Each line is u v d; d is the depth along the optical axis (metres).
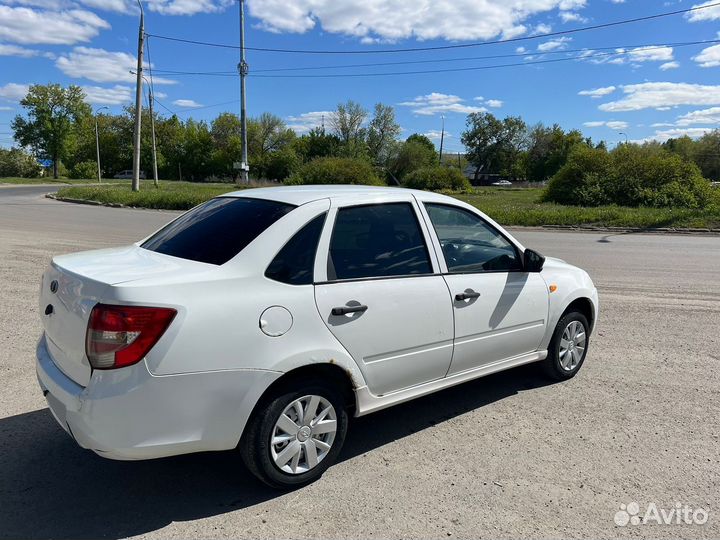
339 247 3.28
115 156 102.06
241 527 2.76
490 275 4.05
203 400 2.69
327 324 3.08
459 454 3.54
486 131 109.88
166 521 2.80
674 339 6.11
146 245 3.59
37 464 3.32
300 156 90.94
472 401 4.40
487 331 4.00
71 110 81.94
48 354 3.13
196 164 101.38
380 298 3.32
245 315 2.79
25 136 80.62
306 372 3.10
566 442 3.71
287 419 3.02
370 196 3.56
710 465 3.43
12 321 6.25
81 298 2.72
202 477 3.24
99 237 13.91
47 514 2.84
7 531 2.69
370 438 3.76
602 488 3.16
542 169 109.38
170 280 2.71
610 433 3.85
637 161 27.64
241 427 2.83
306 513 2.88
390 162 81.44
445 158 123.56
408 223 3.68
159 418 2.61
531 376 4.97
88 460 3.39
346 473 3.29
